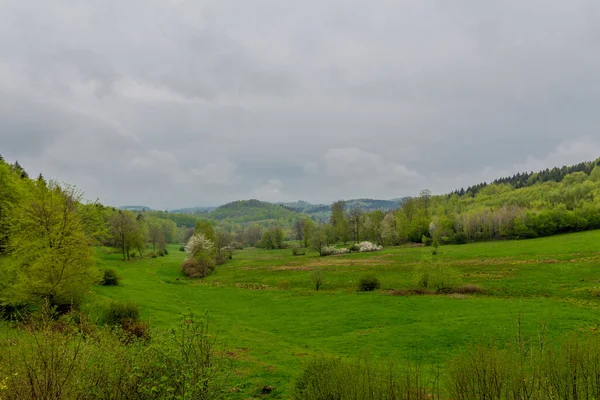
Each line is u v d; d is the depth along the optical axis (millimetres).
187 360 11172
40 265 28156
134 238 98000
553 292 45781
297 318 41375
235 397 17906
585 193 152125
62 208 31781
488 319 33656
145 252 128875
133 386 11109
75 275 30219
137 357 11648
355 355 26750
